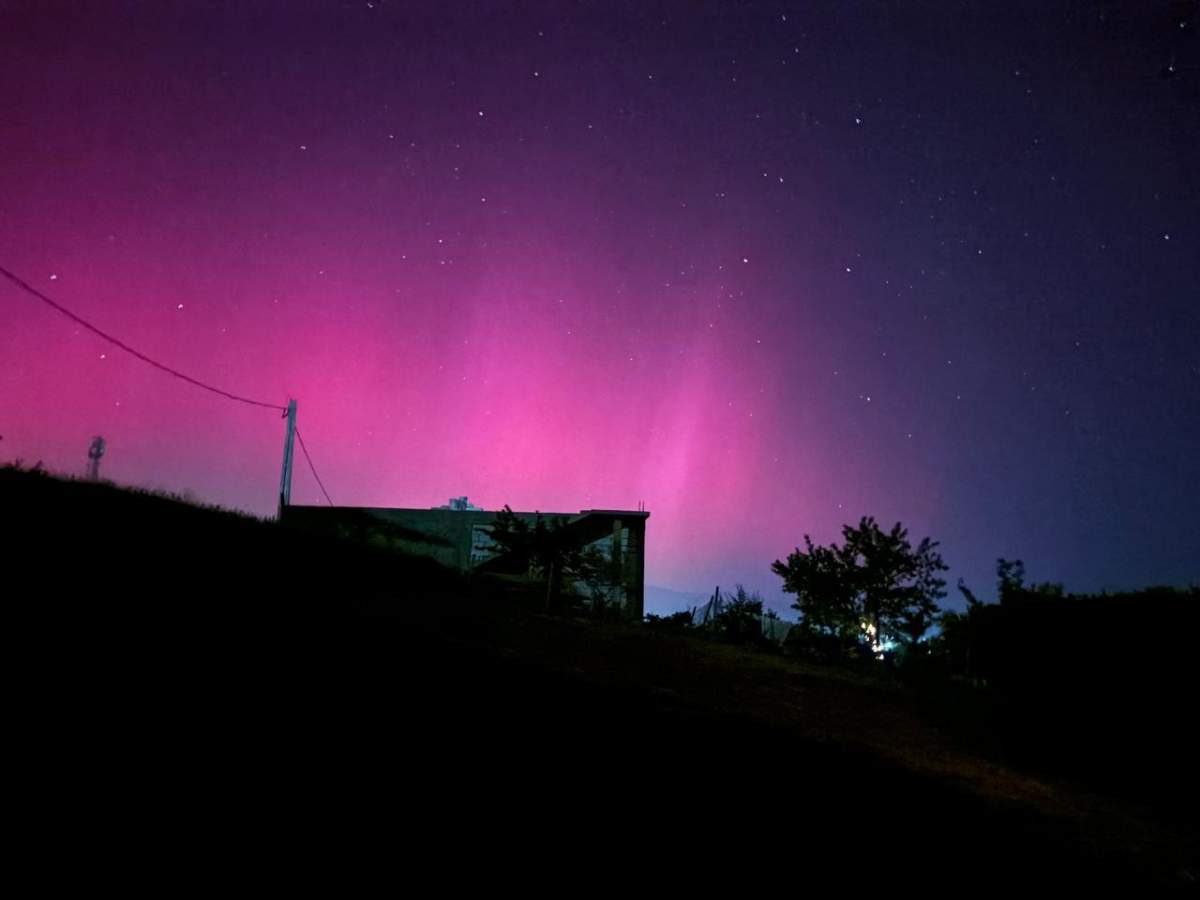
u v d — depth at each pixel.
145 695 3.73
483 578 19.69
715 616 18.58
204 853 2.57
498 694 5.59
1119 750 7.43
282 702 4.18
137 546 7.50
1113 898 4.09
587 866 3.20
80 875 2.27
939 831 4.68
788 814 4.43
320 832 2.93
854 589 13.75
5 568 5.12
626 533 21.89
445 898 2.67
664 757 5.03
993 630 9.35
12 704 3.23
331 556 12.55
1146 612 7.41
